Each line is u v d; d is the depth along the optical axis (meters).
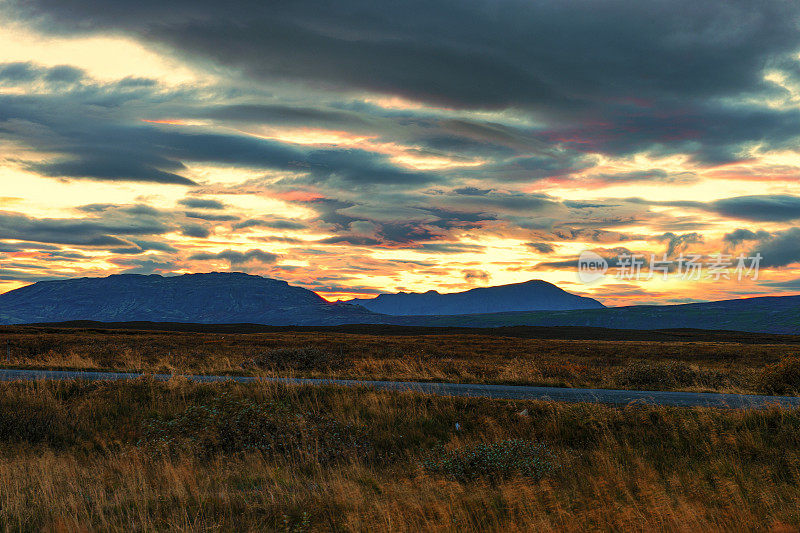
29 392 17.42
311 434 13.47
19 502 8.78
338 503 8.83
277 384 17.81
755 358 44.47
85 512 8.34
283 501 9.11
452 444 13.07
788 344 76.06
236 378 21.83
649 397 17.58
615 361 41.34
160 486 10.19
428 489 9.66
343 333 116.50
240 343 53.00
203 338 63.84
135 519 8.30
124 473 10.94
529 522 7.89
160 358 31.25
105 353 36.25
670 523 7.83
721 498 9.04
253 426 13.72
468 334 113.88
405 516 8.19
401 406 15.91
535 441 13.37
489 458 11.15
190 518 8.39
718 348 56.00
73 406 16.72
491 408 15.31
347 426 14.27
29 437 14.64
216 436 13.52
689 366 25.94
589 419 14.12
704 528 7.73
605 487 9.61
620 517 8.00
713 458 11.83
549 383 21.80
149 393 17.69
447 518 7.92
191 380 19.23
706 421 13.35
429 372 24.86
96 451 14.11
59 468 11.08
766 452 11.98
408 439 14.17
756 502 8.99
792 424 12.91
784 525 7.85
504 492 9.10
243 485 10.50
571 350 53.34
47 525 7.93
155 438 13.81
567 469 11.32
